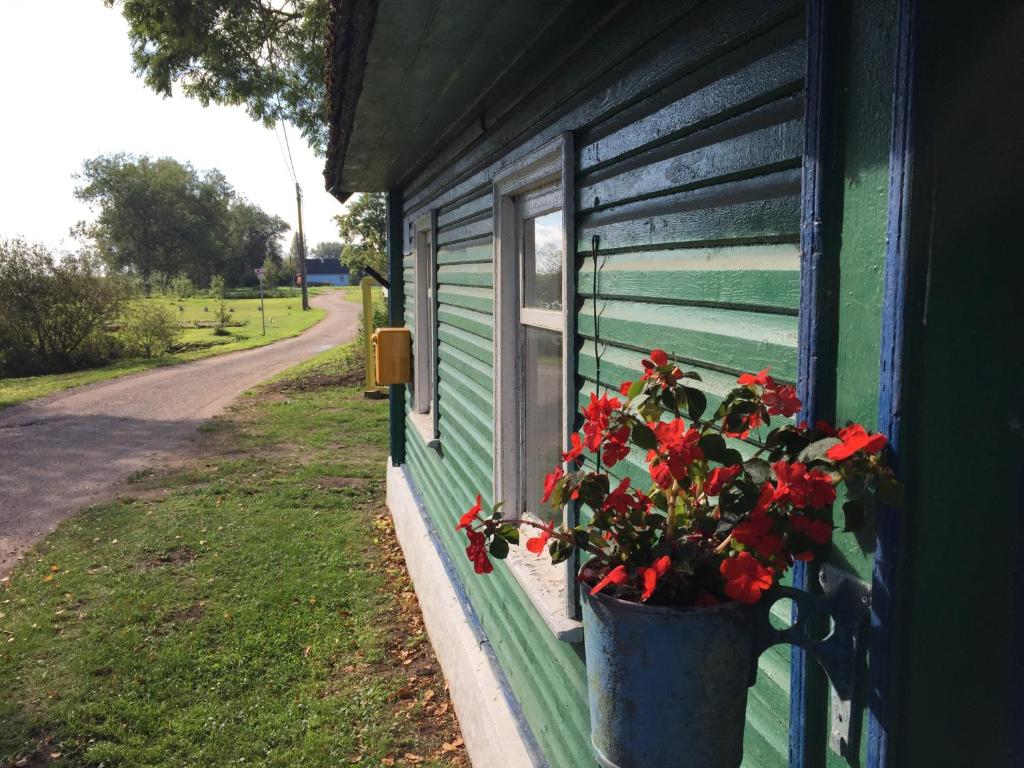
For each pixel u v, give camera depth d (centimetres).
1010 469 120
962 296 113
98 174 7644
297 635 530
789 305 146
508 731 334
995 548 121
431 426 614
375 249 2652
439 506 543
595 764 246
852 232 123
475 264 409
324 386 1792
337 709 437
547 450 317
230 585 624
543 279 314
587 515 258
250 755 400
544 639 304
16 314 2225
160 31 1405
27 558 709
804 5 137
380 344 645
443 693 452
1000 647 123
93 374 2139
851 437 111
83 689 467
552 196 291
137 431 1327
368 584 620
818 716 139
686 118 180
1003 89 112
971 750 124
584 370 252
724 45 163
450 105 349
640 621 126
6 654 514
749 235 158
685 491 135
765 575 113
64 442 1240
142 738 417
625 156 215
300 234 5284
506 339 343
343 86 327
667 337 194
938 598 118
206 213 8288
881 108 116
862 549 123
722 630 125
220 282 6712
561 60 252
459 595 458
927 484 114
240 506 856
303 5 1433
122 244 7769
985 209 113
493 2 218
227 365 2298
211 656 502
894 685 117
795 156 142
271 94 1533
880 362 115
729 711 130
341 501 870
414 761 391
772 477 119
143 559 693
